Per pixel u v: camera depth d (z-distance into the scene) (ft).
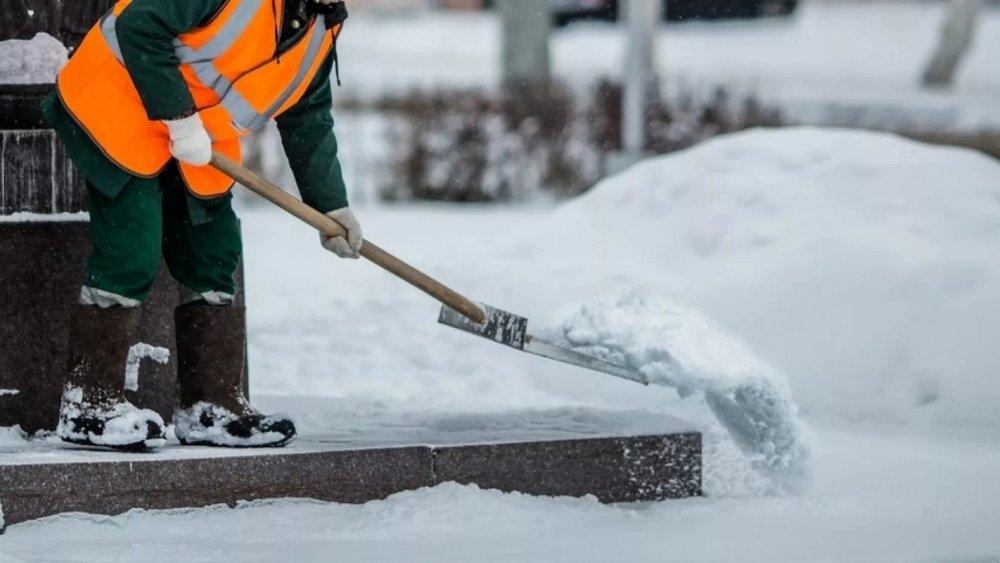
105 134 23.08
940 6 215.51
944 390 35.53
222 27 22.97
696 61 171.22
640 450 25.31
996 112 136.15
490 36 197.16
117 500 21.86
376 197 88.58
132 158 23.17
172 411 27.20
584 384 40.27
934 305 37.73
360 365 43.06
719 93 85.87
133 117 23.08
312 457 22.97
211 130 23.62
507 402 38.24
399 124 89.04
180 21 22.57
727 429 26.78
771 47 183.52
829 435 33.99
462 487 23.75
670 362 26.23
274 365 43.01
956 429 34.30
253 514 22.39
